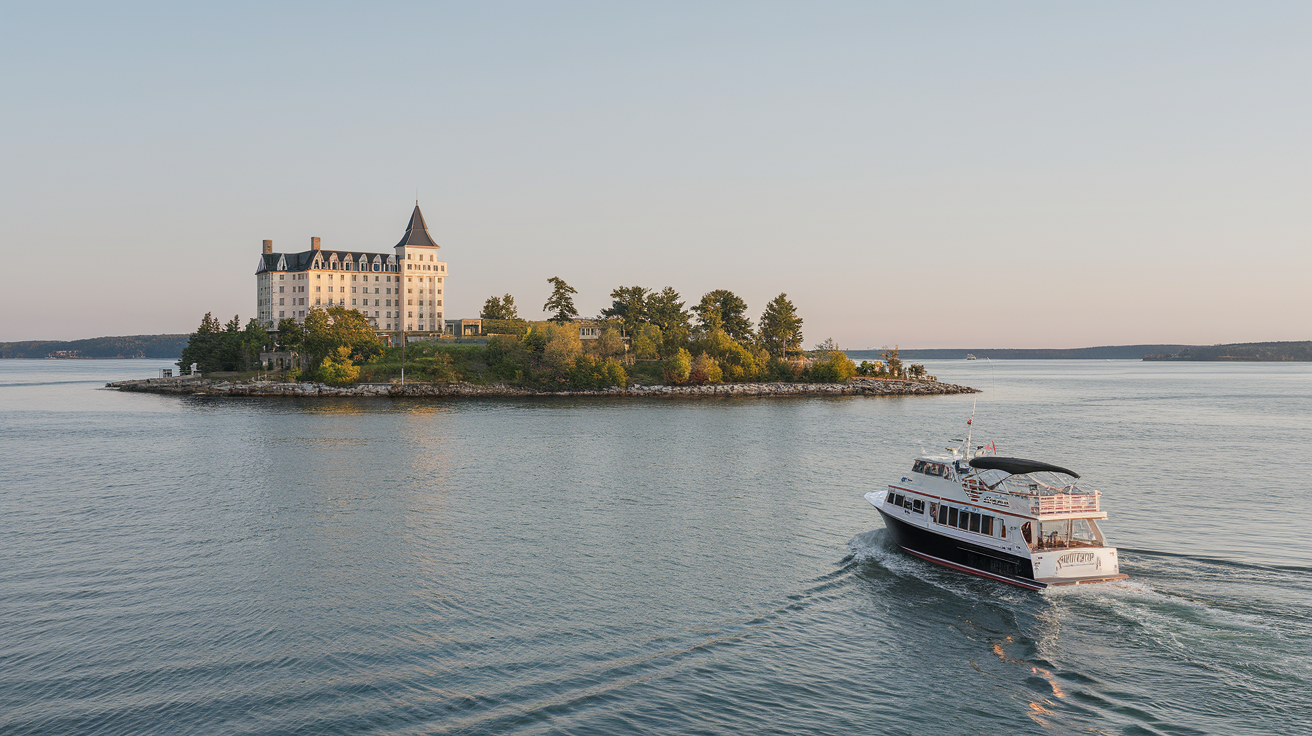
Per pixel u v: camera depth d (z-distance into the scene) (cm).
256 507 6000
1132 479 7025
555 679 3150
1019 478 4456
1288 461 8125
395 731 2766
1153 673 3133
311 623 3694
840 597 4038
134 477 7238
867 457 8538
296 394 17512
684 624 3697
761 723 2831
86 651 3378
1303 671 3103
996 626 3628
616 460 8281
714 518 5666
